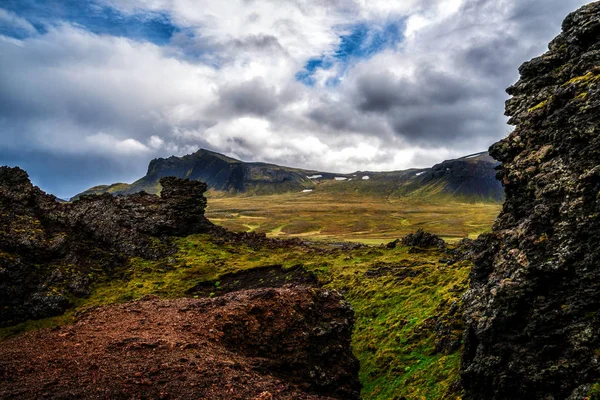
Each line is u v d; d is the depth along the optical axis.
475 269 31.02
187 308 31.59
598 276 20.86
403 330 44.91
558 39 30.84
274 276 81.88
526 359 22.62
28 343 23.86
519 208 28.66
